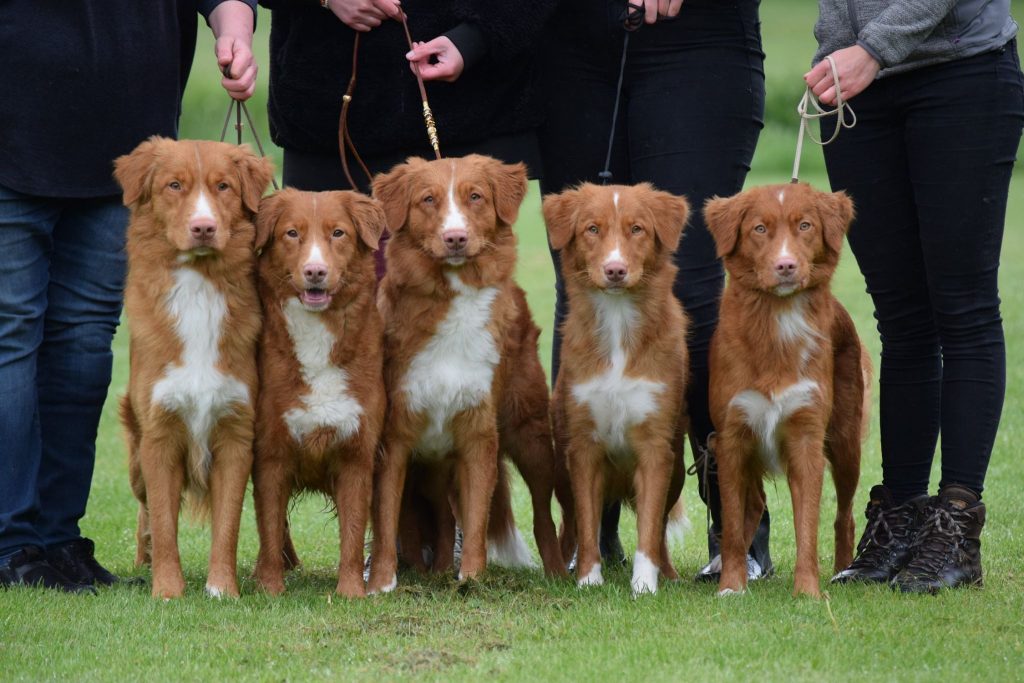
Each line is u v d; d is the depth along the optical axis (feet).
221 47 29.53
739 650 22.52
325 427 28.17
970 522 27.84
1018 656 22.13
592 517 29.37
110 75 28.40
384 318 29.81
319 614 25.70
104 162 28.66
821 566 32.27
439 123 32.04
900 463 30.01
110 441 50.24
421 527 32.83
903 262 29.07
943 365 28.50
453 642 23.56
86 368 29.60
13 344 28.07
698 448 32.19
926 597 26.35
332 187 33.45
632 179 32.50
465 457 29.66
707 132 31.24
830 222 27.99
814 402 27.96
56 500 29.66
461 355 29.14
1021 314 69.97
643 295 28.96
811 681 20.90
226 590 27.68
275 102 33.22
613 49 31.68
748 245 28.07
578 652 22.70
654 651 22.56
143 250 27.68
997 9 27.30
